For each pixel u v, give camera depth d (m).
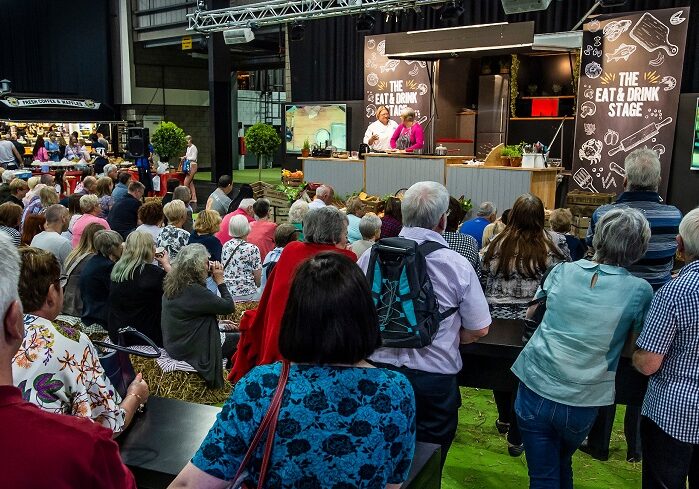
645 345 2.01
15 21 20.42
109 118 17.34
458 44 8.06
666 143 8.14
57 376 1.71
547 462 2.24
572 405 2.13
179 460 1.91
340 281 1.27
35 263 1.82
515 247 2.99
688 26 7.92
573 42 8.58
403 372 2.27
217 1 12.80
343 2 10.12
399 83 11.05
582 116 8.75
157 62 19.48
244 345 3.10
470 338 2.33
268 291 2.94
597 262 2.20
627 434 3.27
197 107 20.78
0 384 1.01
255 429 1.23
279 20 10.87
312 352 1.25
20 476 0.95
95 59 19.02
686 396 2.00
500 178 7.80
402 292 2.15
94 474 1.00
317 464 1.21
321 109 12.72
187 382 3.99
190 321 3.92
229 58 13.64
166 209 5.47
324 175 10.21
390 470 1.26
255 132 13.59
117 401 1.99
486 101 10.23
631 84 8.27
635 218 2.13
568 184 9.16
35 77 20.47
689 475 2.22
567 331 2.15
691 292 1.95
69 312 4.38
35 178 8.14
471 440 3.51
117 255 4.18
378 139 10.69
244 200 6.24
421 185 2.36
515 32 7.48
